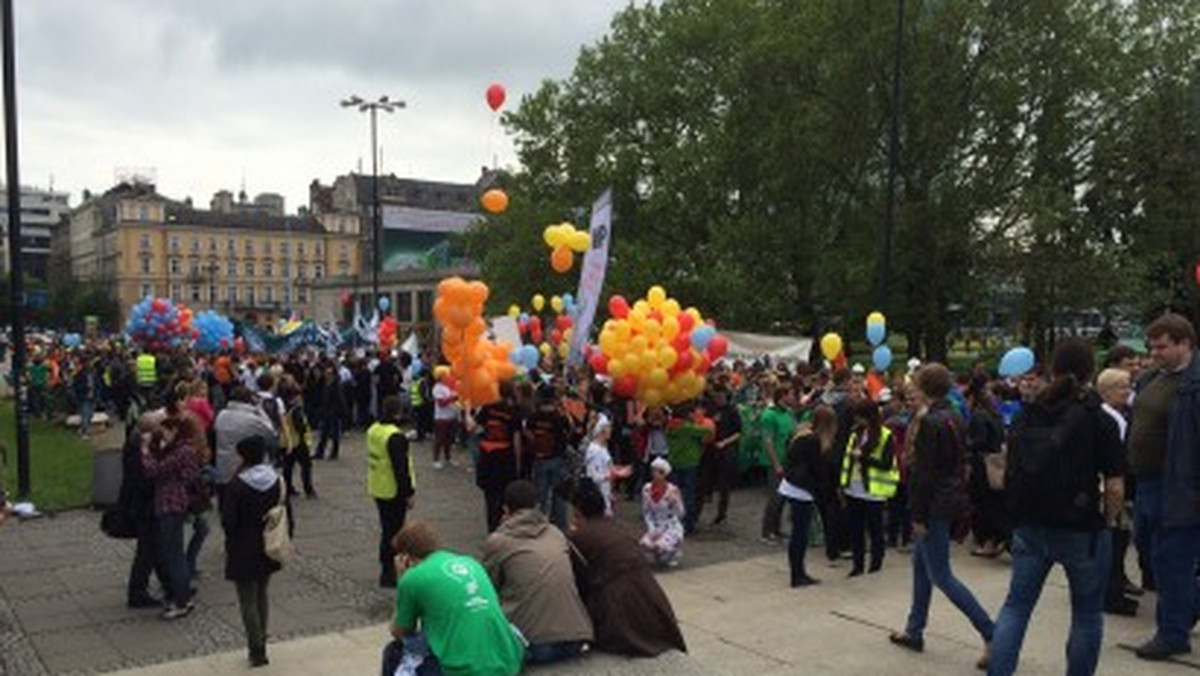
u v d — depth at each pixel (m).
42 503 12.80
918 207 27.03
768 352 22.28
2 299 92.12
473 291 10.62
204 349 31.23
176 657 7.17
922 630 6.79
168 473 8.10
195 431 8.34
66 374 25.98
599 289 13.15
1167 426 6.30
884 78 27.30
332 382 17.92
